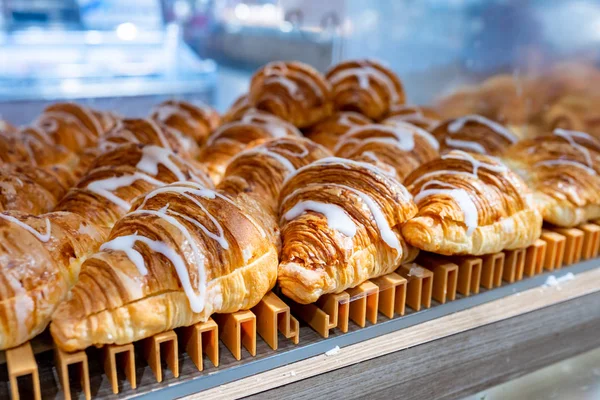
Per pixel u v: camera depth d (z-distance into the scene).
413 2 0.85
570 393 0.55
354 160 0.55
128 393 0.43
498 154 0.64
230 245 0.45
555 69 0.72
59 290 0.43
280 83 0.71
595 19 0.68
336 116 0.73
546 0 0.72
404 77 0.89
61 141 0.70
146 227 0.44
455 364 0.53
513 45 0.76
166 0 0.94
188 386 0.44
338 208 0.48
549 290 0.56
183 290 0.43
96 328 0.41
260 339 0.47
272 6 0.91
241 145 0.65
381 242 0.49
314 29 0.90
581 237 0.57
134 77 0.90
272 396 0.46
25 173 0.55
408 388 0.51
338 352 0.48
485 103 0.80
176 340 0.43
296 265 0.46
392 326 0.49
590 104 0.70
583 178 0.58
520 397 0.54
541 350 0.57
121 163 0.54
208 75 0.96
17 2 0.85
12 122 0.82
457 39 0.81
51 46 0.87
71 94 0.84
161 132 0.62
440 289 0.51
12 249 0.42
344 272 0.47
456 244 0.50
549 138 0.62
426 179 0.54
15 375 0.40
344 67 0.77
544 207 0.57
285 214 0.51
